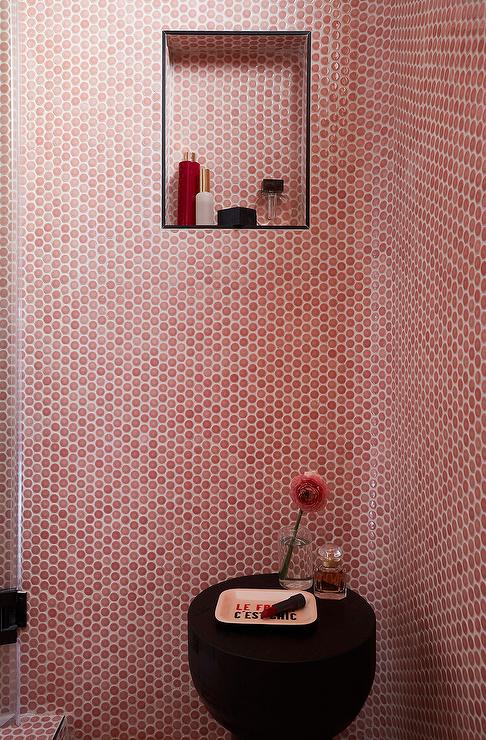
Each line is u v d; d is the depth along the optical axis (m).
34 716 1.88
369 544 1.91
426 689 1.50
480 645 1.19
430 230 1.51
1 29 1.76
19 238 1.88
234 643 1.38
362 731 1.87
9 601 1.82
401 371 1.74
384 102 1.86
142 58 1.86
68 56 1.86
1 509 1.80
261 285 1.90
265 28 1.86
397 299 1.78
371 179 1.89
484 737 1.17
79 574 1.91
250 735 1.36
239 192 1.96
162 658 1.91
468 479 1.26
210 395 1.91
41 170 1.88
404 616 1.68
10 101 1.78
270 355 1.91
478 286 1.23
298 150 1.96
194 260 1.89
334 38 1.86
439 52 1.44
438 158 1.45
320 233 1.89
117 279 1.89
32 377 1.89
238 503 1.92
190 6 1.85
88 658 1.90
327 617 1.53
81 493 1.90
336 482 1.92
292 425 1.92
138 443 1.91
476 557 1.22
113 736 1.91
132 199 1.88
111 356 1.90
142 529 1.91
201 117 1.96
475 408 1.23
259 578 1.76
